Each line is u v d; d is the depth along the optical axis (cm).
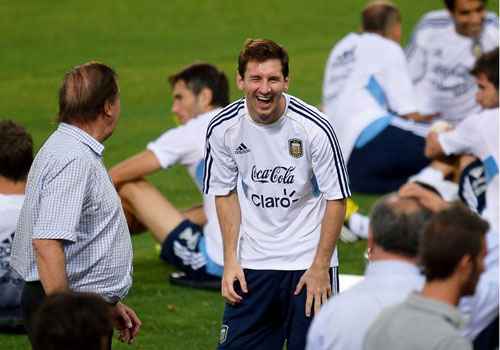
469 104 3069
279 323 1773
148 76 4416
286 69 1647
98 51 4797
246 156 1698
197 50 4778
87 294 1195
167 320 2202
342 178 1680
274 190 1709
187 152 2375
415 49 3100
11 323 2094
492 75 2077
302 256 1728
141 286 2397
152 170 2373
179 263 2381
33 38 4991
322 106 3284
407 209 1304
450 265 1221
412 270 1300
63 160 1545
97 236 1588
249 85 1634
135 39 4962
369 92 3011
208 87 2398
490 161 2069
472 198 2231
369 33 3034
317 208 1728
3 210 2038
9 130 2027
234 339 1770
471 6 2975
